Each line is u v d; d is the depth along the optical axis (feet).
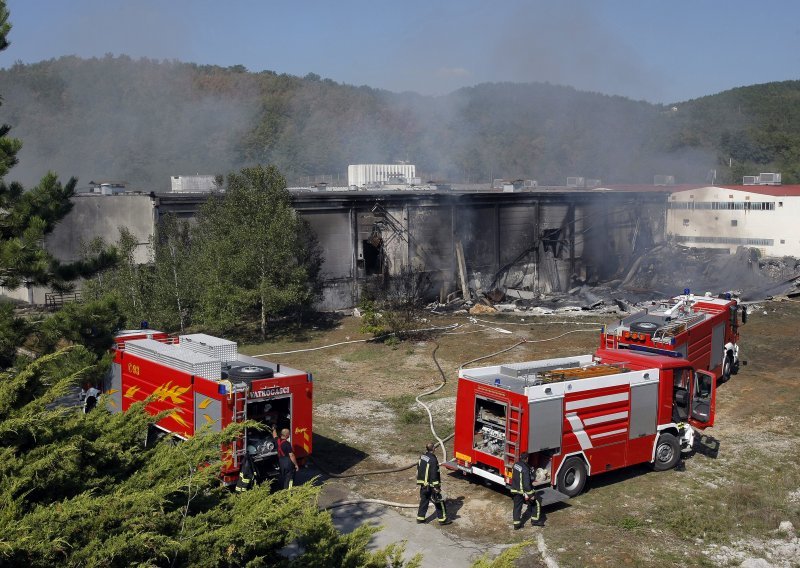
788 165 307.99
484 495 44.09
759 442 53.83
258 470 42.29
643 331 59.26
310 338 92.79
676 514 41.11
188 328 94.02
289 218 90.63
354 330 96.58
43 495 20.86
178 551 19.93
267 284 88.38
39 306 94.48
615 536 38.04
